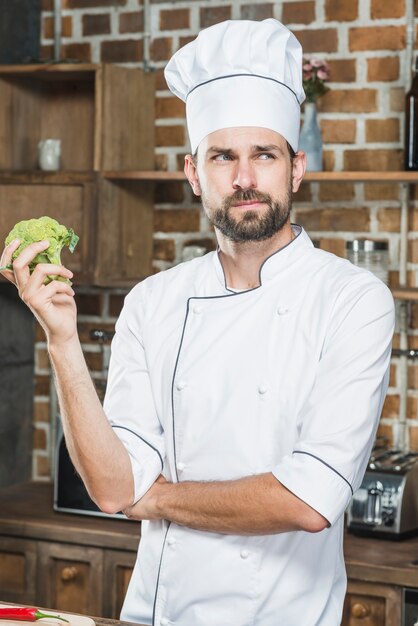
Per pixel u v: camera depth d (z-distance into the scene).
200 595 1.89
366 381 1.80
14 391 3.64
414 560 2.74
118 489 1.87
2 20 3.46
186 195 3.52
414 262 3.28
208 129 1.95
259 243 1.91
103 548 3.02
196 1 3.46
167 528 1.96
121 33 3.56
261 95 1.93
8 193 3.38
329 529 1.91
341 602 1.98
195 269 2.08
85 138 3.59
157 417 2.02
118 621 1.83
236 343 1.92
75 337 1.79
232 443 1.88
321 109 3.33
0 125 3.45
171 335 2.01
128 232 3.42
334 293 1.87
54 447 3.72
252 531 1.79
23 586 3.13
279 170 1.92
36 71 3.34
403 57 3.24
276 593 1.86
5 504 3.33
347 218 3.33
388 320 1.84
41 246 1.71
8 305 3.60
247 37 1.95
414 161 3.06
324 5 3.30
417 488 2.99
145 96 3.46
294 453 1.79
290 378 1.86
